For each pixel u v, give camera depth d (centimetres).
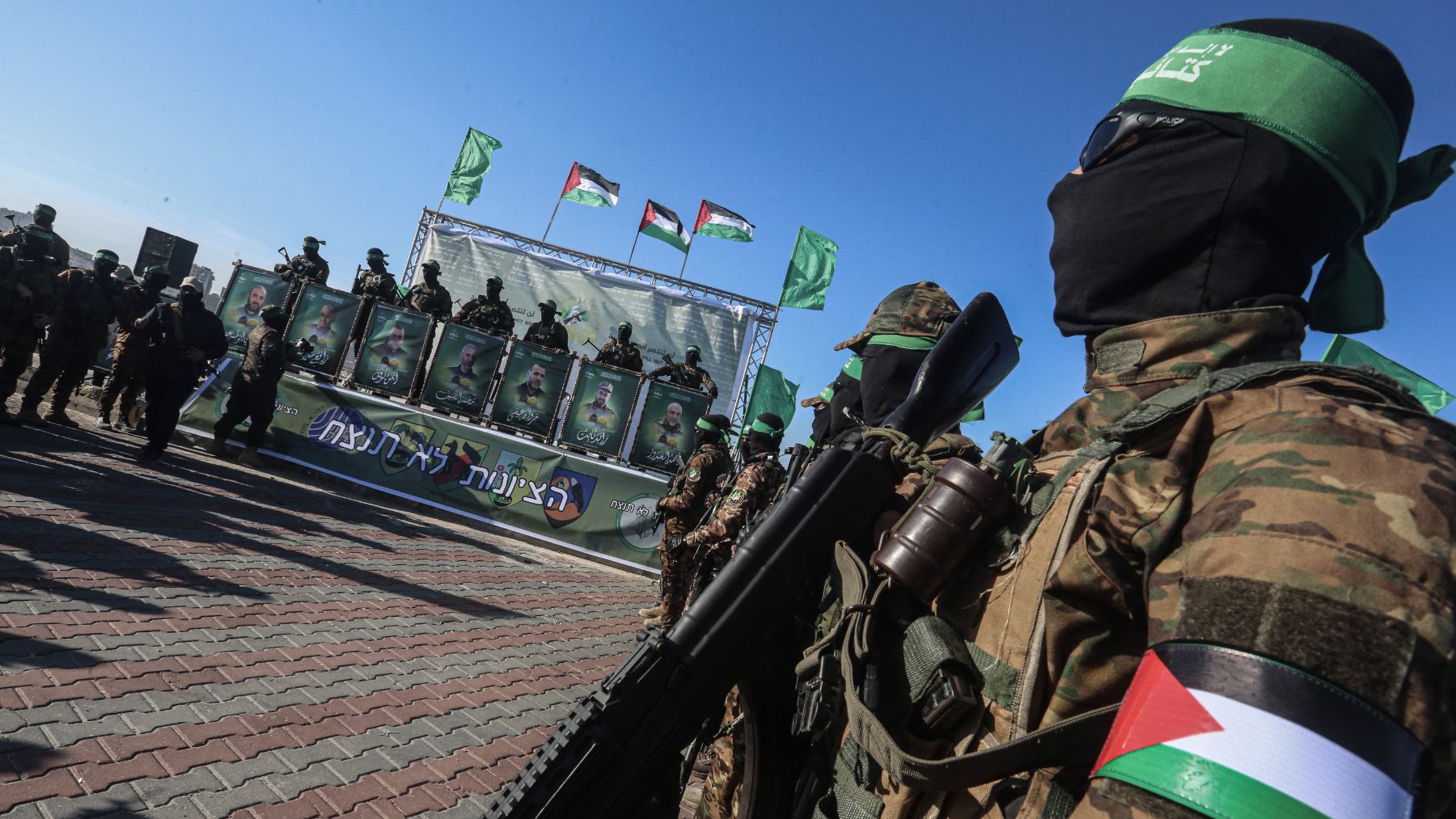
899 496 138
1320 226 88
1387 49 88
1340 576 53
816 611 132
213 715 380
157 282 1170
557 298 1778
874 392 205
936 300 206
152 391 952
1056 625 79
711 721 134
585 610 849
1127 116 98
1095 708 75
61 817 274
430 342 1295
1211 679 54
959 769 77
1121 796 56
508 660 591
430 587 747
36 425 997
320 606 593
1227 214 88
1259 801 49
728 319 1802
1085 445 93
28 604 445
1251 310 84
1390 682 50
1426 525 54
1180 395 76
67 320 1003
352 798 342
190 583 558
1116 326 95
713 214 1989
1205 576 59
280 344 1138
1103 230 97
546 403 1309
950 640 91
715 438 721
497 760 417
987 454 99
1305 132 85
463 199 1831
